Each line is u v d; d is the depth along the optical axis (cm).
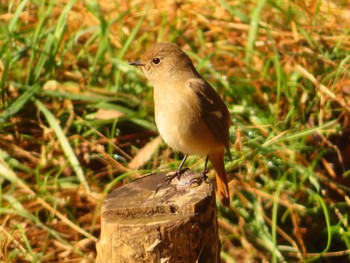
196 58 1287
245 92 1242
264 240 1019
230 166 1095
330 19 1408
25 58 1273
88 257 1017
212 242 746
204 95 891
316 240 1048
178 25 1400
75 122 1175
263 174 1094
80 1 1405
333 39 1336
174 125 891
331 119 1191
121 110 1186
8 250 1033
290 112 1183
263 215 1040
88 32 1378
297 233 1026
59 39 1259
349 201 1067
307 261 1010
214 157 914
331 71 1270
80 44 1379
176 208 726
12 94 1203
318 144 1155
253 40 1277
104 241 717
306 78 1243
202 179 794
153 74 912
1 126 1164
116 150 1159
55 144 1143
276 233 1041
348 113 1176
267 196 1062
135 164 1131
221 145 905
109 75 1258
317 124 1189
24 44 1298
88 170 1113
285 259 1013
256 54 1305
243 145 1138
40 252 1030
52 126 1130
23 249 1011
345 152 1141
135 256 705
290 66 1273
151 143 1151
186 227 710
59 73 1251
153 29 1402
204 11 1438
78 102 1209
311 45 1316
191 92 885
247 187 1073
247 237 1023
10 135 1158
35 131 1173
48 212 1080
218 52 1328
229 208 1056
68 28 1384
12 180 1080
